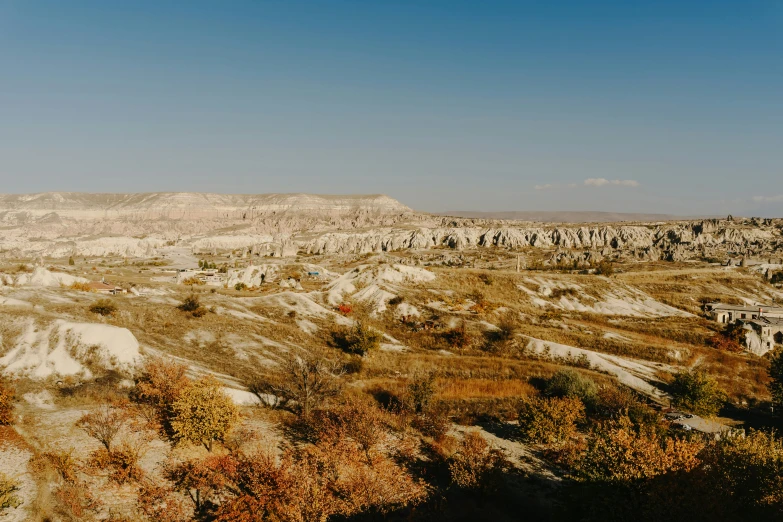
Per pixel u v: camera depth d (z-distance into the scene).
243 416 35.81
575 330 82.25
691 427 48.53
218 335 59.66
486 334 74.19
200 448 32.06
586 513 24.44
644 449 23.95
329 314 78.69
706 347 78.69
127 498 26.22
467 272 108.00
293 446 34.41
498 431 44.00
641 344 75.00
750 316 101.44
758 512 22.58
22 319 47.56
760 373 68.50
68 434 31.50
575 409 41.81
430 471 34.12
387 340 72.88
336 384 46.69
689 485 21.45
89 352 43.53
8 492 24.17
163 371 39.66
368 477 28.28
